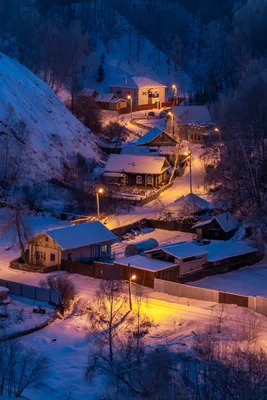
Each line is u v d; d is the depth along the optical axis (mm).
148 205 75562
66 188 79000
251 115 90938
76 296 49219
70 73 131125
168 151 96062
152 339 40969
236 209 70188
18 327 43594
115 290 48250
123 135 109688
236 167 72938
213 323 43469
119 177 84562
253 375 30750
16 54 129375
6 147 80125
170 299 48812
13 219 66500
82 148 96625
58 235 56281
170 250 53719
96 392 34531
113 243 62219
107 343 39062
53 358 38969
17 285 50094
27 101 96750
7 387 34469
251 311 46281
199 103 137750
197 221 68562
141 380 33000
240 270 56656
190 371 33312
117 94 137125
